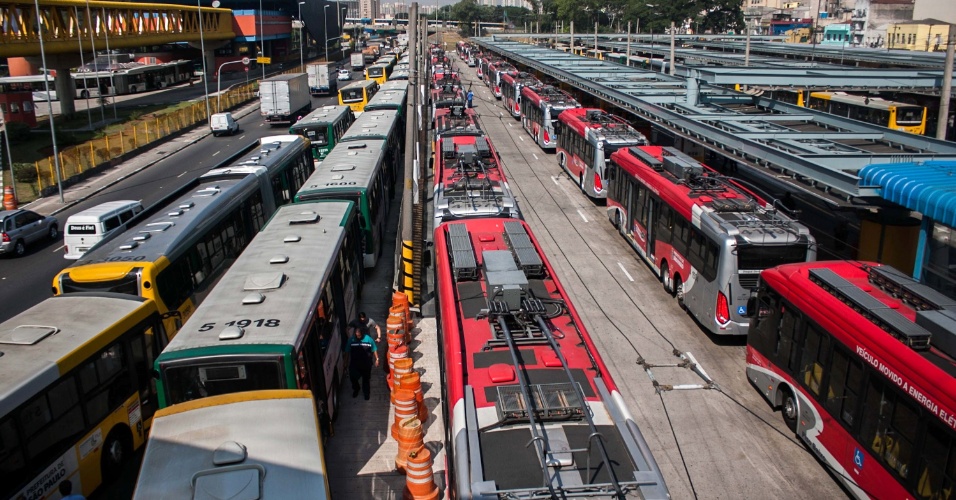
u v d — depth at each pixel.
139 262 15.10
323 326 13.61
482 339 11.41
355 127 33.84
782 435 13.52
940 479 9.08
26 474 10.23
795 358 13.20
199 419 9.22
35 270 24.86
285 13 116.88
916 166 17.80
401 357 14.63
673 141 36.91
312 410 9.50
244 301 12.84
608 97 36.94
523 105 50.56
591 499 7.90
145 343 13.59
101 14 59.41
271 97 58.47
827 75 29.03
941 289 17.28
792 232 16.14
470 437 8.91
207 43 90.38
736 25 109.19
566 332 11.62
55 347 11.45
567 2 124.69
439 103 38.59
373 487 12.01
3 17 47.06
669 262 20.28
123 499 12.01
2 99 53.22
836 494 11.77
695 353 16.89
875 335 10.65
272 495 7.90
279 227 17.77
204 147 50.66
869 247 19.72
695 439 13.39
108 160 43.72
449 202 19.12
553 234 26.59
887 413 10.28
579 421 9.35
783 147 21.89
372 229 22.55
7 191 33.25
